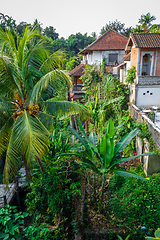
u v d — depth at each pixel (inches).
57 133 463.2
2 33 271.7
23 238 206.5
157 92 506.9
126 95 565.9
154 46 483.5
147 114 457.7
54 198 282.0
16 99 292.5
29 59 306.2
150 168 335.0
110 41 802.8
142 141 357.7
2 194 339.6
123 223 265.7
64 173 335.6
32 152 231.6
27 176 304.2
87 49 781.9
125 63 641.6
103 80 634.8
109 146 249.6
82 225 264.5
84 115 300.5
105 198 318.0
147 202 276.8
